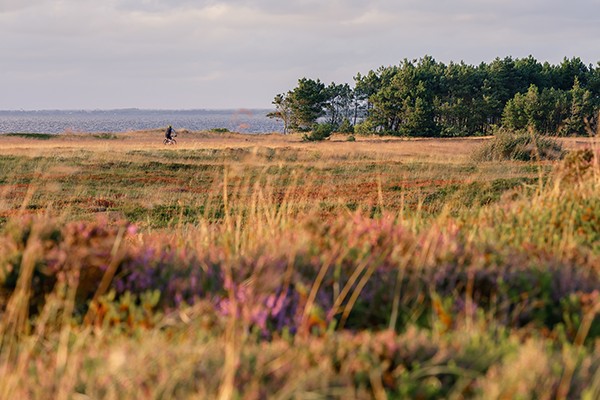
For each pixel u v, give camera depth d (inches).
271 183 2070.6
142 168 2669.8
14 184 2193.7
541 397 319.3
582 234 721.0
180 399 338.6
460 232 727.7
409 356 380.5
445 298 509.7
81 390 369.7
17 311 479.8
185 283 541.6
